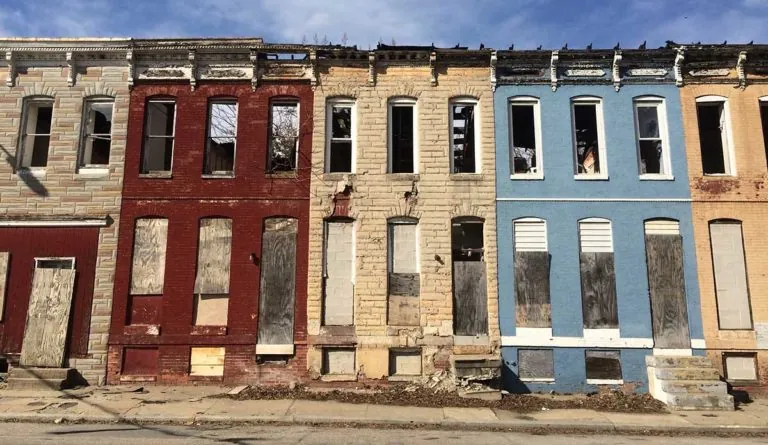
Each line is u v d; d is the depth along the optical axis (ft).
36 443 29.78
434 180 50.21
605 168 50.52
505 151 50.78
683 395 40.70
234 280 48.73
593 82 51.78
